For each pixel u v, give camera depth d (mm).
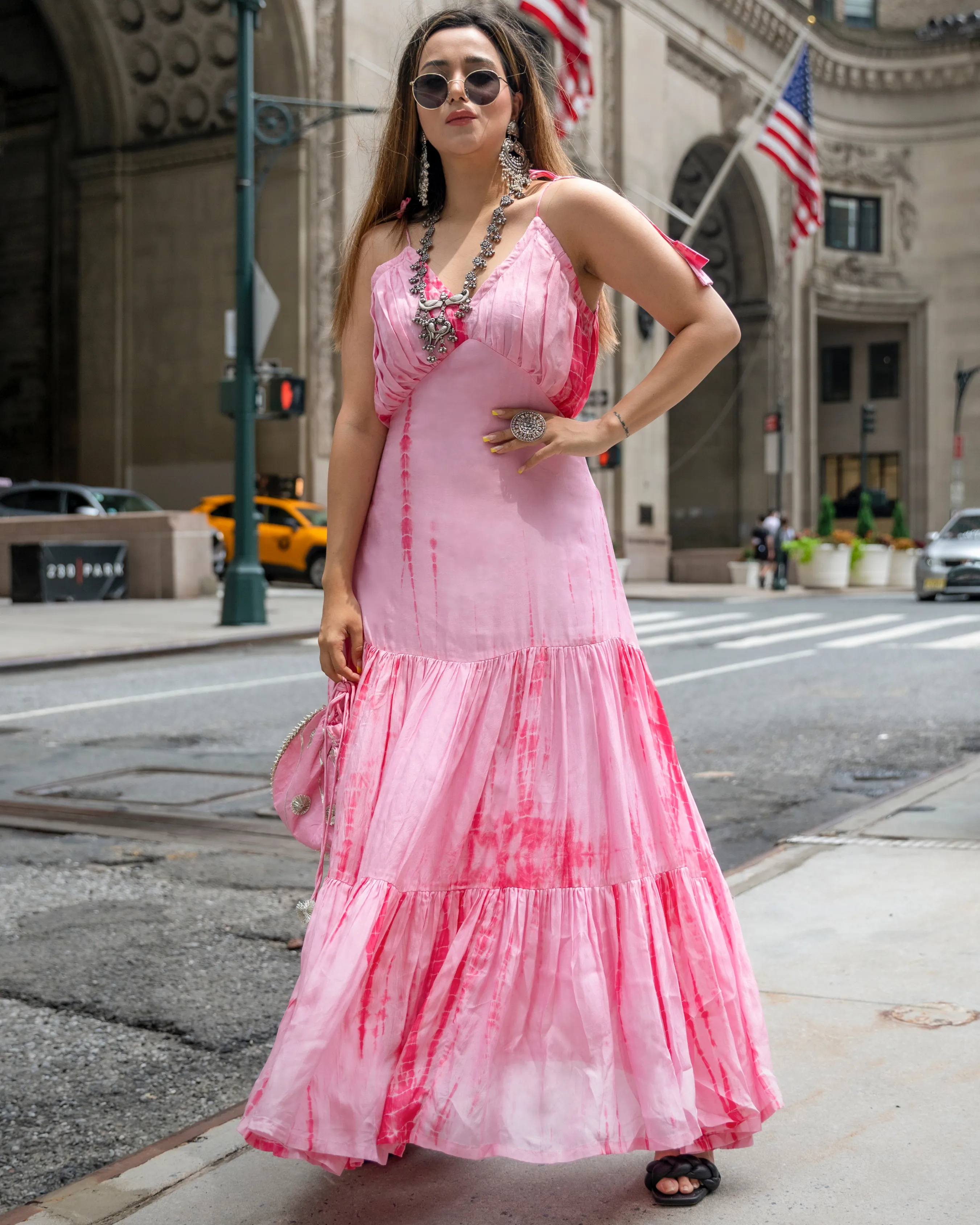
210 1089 2852
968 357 42594
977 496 42781
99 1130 2654
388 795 2061
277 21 24578
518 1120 1962
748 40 36375
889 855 4367
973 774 5898
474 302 2129
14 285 29875
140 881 4586
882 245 42906
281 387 15797
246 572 15758
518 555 2137
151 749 7523
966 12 42250
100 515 21469
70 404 29078
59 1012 3316
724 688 9797
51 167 29234
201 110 26734
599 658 2131
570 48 20344
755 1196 2092
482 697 2115
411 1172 2234
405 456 2199
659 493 32812
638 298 2154
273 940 3896
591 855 2053
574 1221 2037
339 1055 1986
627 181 30984
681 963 2090
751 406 39438
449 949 2039
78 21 27125
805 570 29438
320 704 9305
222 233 26625
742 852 4914
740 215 38156
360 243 2330
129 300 27781
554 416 2141
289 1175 2246
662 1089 1977
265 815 5695
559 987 2002
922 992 3002
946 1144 2240
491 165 2205
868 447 44719
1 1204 2342
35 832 5391
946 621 16219
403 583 2193
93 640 13891
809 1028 2807
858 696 9203
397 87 2285
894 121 42562
